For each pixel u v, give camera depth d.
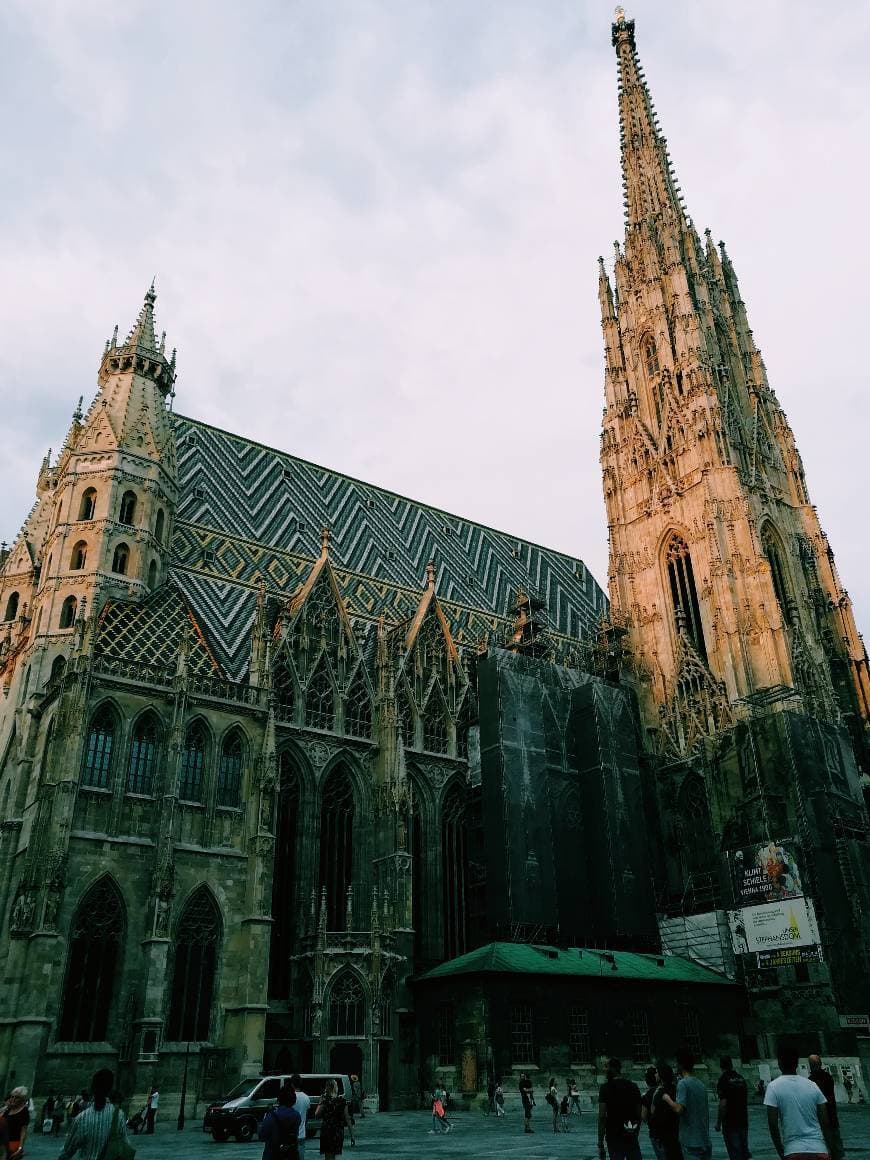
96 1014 53.69
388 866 69.06
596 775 83.06
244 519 90.50
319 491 103.50
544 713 84.50
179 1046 54.69
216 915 59.69
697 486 98.69
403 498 114.31
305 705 72.62
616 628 100.06
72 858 55.69
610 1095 18.27
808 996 69.69
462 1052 59.34
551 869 76.25
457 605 100.81
